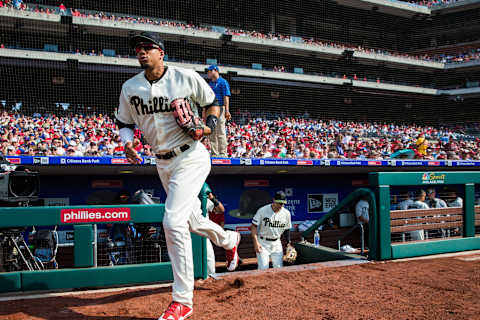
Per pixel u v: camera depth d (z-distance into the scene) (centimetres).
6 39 2509
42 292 333
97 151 973
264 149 1208
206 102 275
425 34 3825
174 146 266
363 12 3634
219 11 3167
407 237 626
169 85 261
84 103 2541
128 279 341
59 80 2508
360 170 884
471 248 495
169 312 250
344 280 349
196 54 2973
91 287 339
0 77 2408
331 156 1086
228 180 816
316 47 3131
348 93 3266
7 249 363
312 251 610
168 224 255
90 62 2445
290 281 348
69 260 615
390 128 2944
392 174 450
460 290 313
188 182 265
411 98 3453
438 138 2692
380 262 431
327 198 901
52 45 2580
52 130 1638
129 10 2889
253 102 3009
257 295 305
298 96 3133
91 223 338
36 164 593
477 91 3306
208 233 323
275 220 610
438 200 689
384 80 3556
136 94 263
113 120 2206
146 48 255
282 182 860
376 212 444
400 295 301
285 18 3403
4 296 319
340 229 886
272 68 3155
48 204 691
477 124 3312
